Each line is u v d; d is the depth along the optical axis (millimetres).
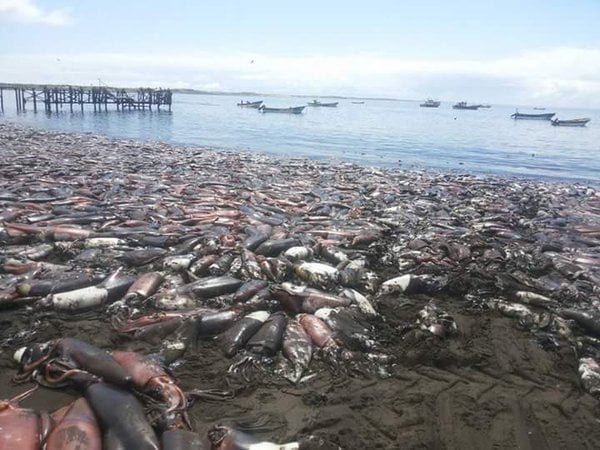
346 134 66625
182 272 11688
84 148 35625
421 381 8125
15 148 32875
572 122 106062
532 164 42500
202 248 13164
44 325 8977
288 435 6629
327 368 8352
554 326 10172
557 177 35656
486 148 54500
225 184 24266
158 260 12461
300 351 8500
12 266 11148
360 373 8250
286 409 7219
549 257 14617
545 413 7453
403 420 7074
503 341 9609
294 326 9211
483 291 11922
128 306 9773
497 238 17078
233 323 9258
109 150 35500
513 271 13453
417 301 11266
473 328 10078
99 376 6820
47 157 29531
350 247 14672
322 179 28141
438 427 6980
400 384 8016
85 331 8836
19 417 5801
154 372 6984
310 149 47375
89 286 10383
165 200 19797
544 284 12523
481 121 124312
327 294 10523
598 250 16062
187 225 15984
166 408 6375
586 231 18656
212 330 9094
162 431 5992
